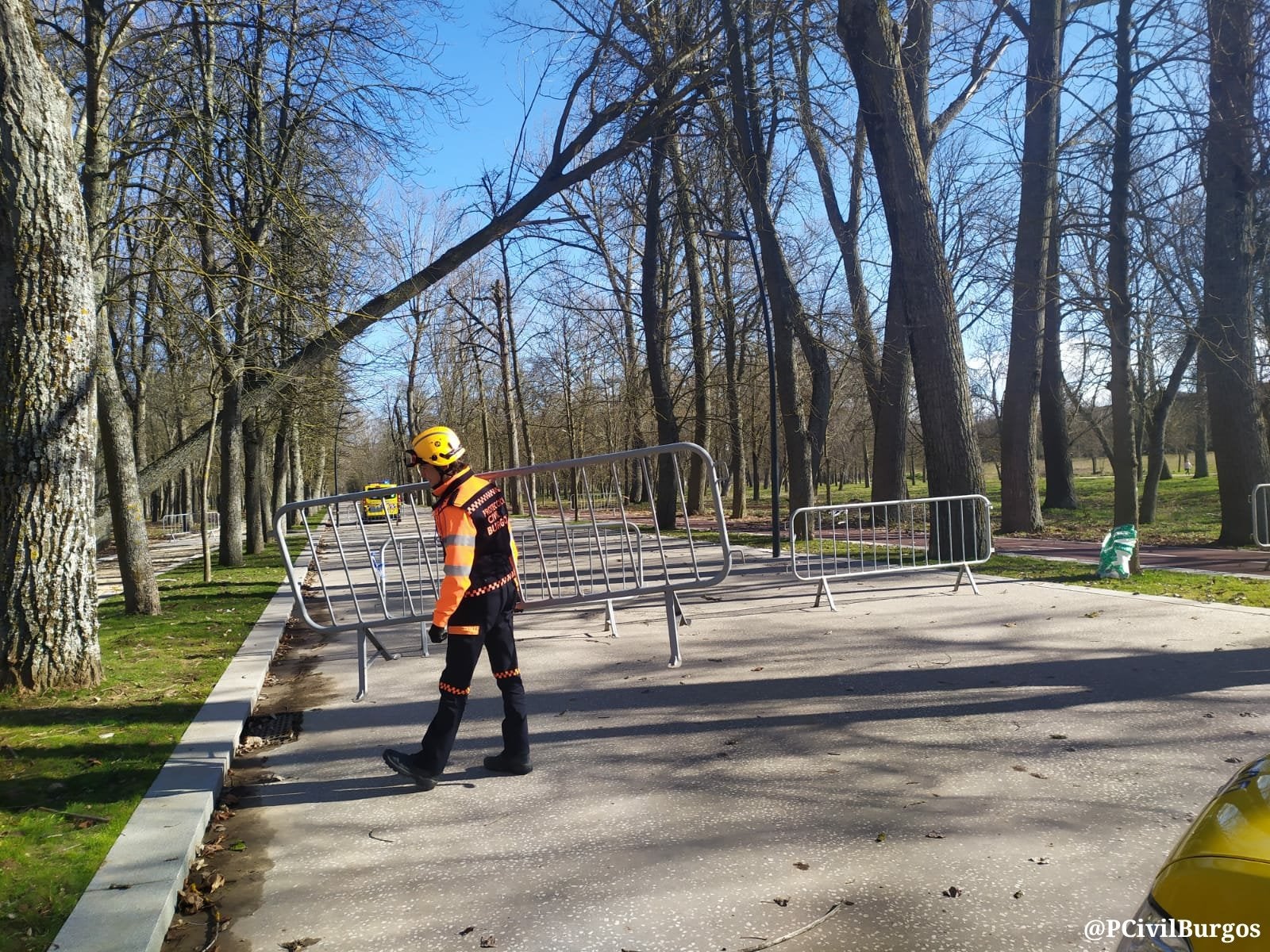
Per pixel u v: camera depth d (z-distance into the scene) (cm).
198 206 1107
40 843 405
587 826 429
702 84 1392
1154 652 702
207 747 543
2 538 667
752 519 3052
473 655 489
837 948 310
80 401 678
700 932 324
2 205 636
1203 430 4388
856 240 2436
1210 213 1502
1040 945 305
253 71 1250
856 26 1355
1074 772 462
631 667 745
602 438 4481
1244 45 1298
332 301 1283
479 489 490
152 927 326
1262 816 185
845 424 4966
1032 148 1895
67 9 1049
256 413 2130
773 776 479
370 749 571
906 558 1428
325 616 1148
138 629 994
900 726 550
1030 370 2100
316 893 374
